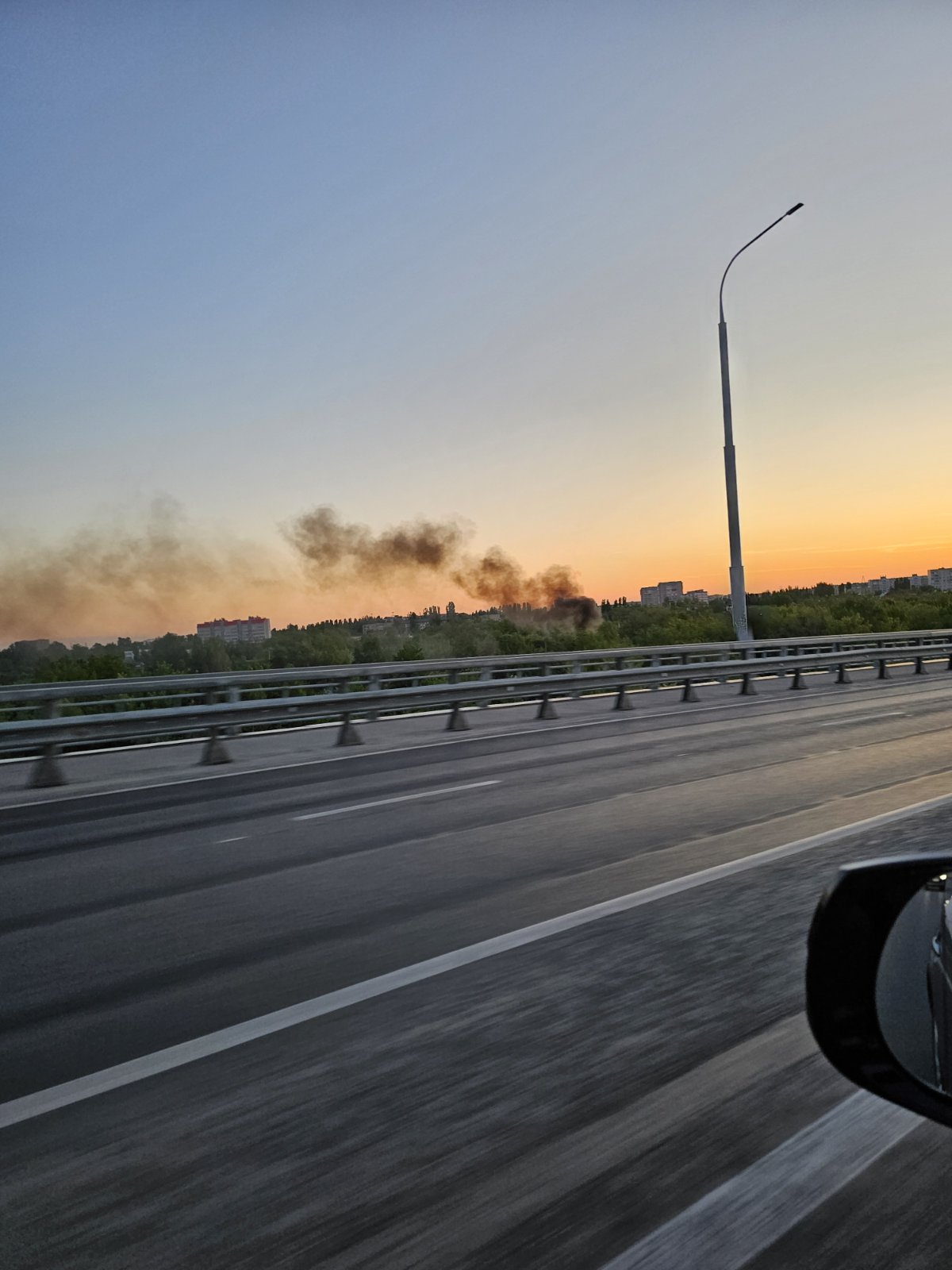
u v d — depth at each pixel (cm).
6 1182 344
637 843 909
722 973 545
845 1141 352
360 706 1806
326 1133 371
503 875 802
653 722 2059
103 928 693
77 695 1698
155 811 1179
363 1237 302
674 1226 302
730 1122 371
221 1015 508
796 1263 281
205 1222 313
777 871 784
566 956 583
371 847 931
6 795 1336
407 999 520
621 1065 427
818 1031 192
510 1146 357
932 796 1114
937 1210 305
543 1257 288
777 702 2461
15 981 583
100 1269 291
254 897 762
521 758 1539
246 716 1631
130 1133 378
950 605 7100
